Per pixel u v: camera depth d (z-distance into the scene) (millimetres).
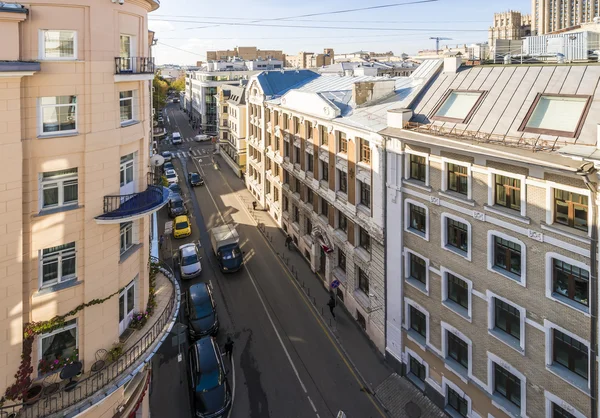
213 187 63688
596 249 14219
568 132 16219
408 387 23562
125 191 17375
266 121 49844
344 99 33094
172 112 158875
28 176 13930
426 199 21359
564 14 133000
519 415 17641
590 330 14727
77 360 15852
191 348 24234
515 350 17469
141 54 17188
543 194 15828
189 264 35844
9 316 13852
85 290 15562
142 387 19125
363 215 27234
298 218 41406
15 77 12984
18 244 13766
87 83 14617
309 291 34000
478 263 18844
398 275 23953
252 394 23281
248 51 175000
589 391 14906
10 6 12734
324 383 24141
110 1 14938
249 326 29422
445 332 21172
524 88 19484
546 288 16062
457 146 18156
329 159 31875
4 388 13945
